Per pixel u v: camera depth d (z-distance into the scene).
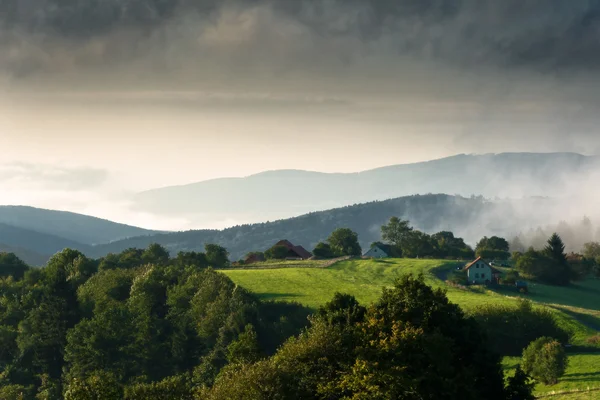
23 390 125.25
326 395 61.22
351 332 71.88
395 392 59.03
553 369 97.06
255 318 128.50
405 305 75.31
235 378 63.12
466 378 67.75
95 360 127.44
